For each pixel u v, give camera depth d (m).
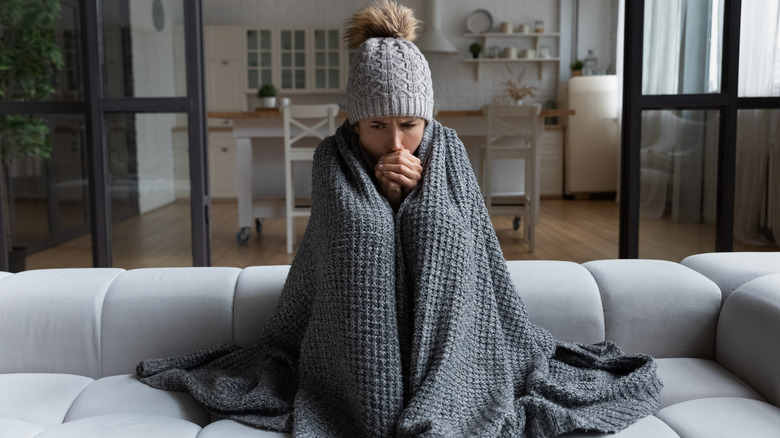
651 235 2.61
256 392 1.05
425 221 1.04
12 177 2.85
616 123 6.77
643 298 1.31
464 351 1.01
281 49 7.27
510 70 7.51
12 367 1.28
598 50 7.35
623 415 0.99
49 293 1.31
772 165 2.62
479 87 7.55
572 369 1.14
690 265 1.48
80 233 2.88
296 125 4.14
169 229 2.60
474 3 7.41
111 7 2.51
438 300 1.00
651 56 2.54
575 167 6.84
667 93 2.55
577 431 0.96
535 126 4.01
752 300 1.20
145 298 1.31
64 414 1.12
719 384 1.16
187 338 1.30
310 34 7.25
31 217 2.88
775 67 2.56
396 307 1.02
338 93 7.49
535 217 4.09
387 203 1.08
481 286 1.09
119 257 2.61
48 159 2.82
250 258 3.80
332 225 1.03
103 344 1.29
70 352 1.29
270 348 1.22
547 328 1.30
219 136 6.86
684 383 1.16
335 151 1.17
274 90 5.25
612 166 6.82
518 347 1.13
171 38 2.51
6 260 2.69
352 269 0.98
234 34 7.12
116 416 1.03
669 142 2.57
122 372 1.30
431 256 1.01
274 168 4.67
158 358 1.29
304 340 1.09
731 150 2.56
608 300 1.32
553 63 7.45
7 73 2.61
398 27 1.14
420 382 0.95
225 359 1.23
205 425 1.08
